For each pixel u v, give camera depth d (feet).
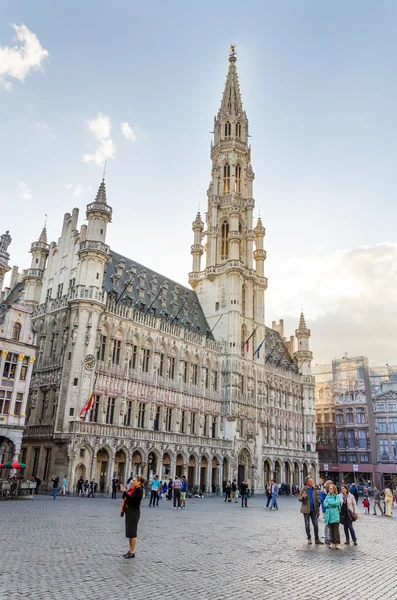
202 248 304.50
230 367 256.32
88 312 184.65
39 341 199.52
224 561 50.39
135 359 206.80
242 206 304.71
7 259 166.40
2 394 145.18
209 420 241.35
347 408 359.25
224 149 317.83
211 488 227.40
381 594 38.86
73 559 47.73
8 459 148.15
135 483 51.37
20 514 86.63
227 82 340.18
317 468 322.14
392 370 368.89
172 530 74.54
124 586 38.24
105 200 199.93
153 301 238.89
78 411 173.17
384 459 344.28
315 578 43.60
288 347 362.94
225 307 271.69
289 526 88.28
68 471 163.02
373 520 111.45
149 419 205.05
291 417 315.78
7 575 40.34
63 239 217.15
